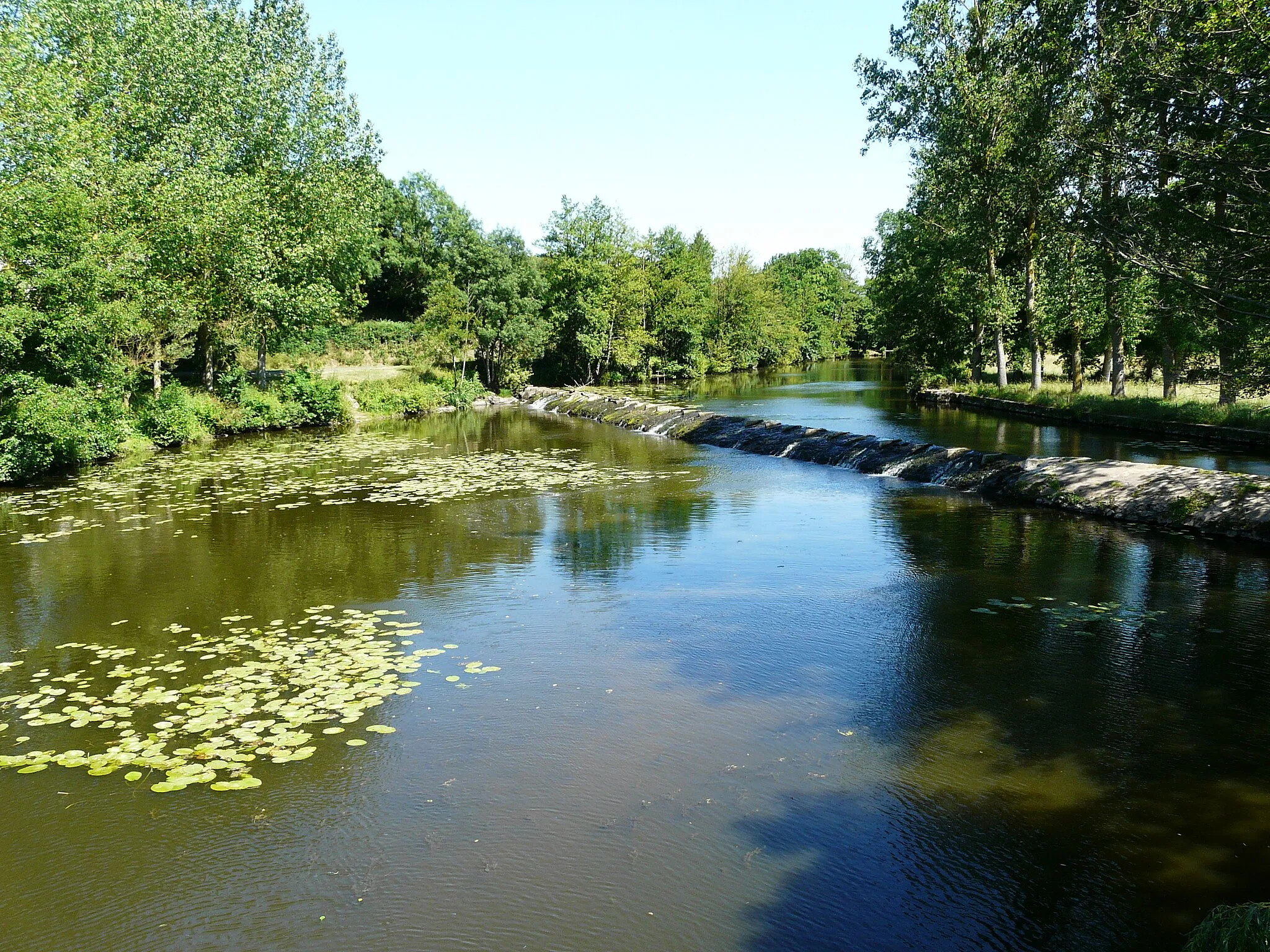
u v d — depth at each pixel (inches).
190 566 425.1
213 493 634.2
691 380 2294.5
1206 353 856.9
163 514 559.2
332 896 169.8
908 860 178.1
